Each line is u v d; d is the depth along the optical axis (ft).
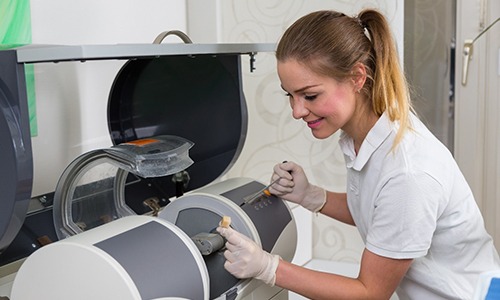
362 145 3.89
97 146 5.28
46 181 4.83
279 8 6.61
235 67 4.61
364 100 3.86
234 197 4.17
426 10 6.91
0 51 2.98
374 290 3.75
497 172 7.22
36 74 4.64
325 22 3.65
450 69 7.03
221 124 4.84
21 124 3.02
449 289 4.08
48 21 4.80
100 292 2.97
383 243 3.68
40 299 3.15
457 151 7.20
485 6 6.78
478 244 4.16
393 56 3.82
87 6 5.15
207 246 3.74
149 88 4.82
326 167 6.76
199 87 4.83
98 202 4.21
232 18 6.77
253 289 3.92
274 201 4.46
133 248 3.13
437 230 3.99
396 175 3.62
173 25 6.17
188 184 5.10
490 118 7.13
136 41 5.69
